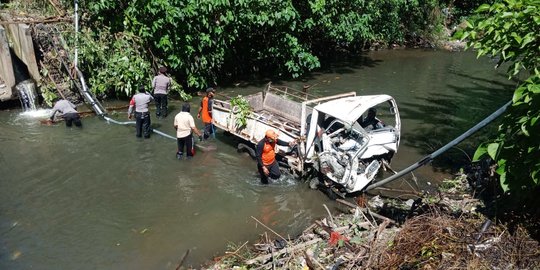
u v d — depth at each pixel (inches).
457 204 333.7
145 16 562.6
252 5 605.9
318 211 359.9
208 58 613.0
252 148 438.9
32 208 347.6
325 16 678.5
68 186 378.9
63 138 461.7
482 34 299.9
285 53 669.9
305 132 398.0
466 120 549.6
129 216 343.9
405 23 940.0
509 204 291.4
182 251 308.2
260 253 300.2
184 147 451.2
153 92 535.8
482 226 271.3
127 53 556.7
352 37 726.5
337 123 397.4
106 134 475.8
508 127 242.5
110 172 403.2
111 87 565.6
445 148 320.2
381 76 729.0
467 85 690.8
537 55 263.3
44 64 550.6
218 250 310.5
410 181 402.9
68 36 556.1
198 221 342.3
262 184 395.9
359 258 273.1
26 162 411.5
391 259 257.8
